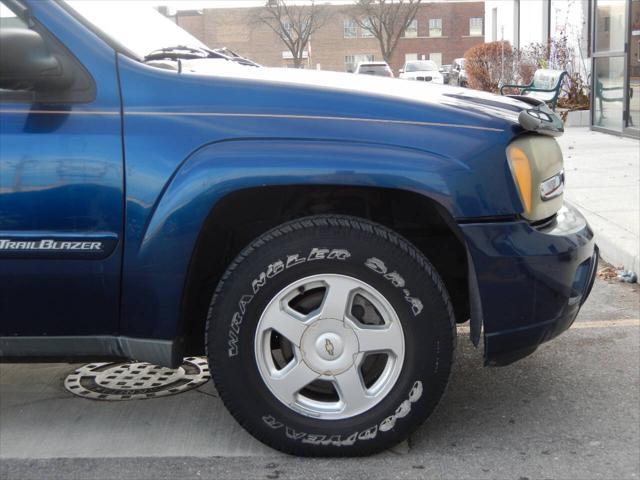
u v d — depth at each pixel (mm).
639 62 11617
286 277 2898
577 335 4445
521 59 18984
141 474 2961
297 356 2961
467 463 3023
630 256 5523
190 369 3943
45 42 2896
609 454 3090
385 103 2953
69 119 2881
